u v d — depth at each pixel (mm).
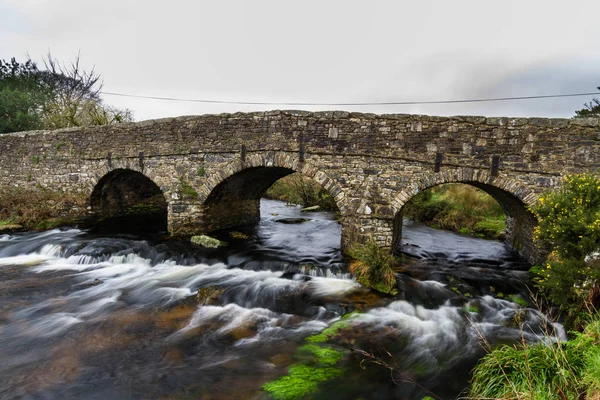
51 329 6836
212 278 9945
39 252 12203
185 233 13812
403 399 4891
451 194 19688
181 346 6273
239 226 17234
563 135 9250
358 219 10984
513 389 3705
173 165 13633
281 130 11516
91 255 11477
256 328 7047
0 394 4852
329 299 8484
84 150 15789
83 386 5062
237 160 12367
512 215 13812
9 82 27156
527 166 9555
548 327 7105
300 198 26016
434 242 15016
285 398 4781
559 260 7027
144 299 8438
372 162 10734
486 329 7160
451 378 5438
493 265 11570
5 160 18078
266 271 10570
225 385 5105
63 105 24734
